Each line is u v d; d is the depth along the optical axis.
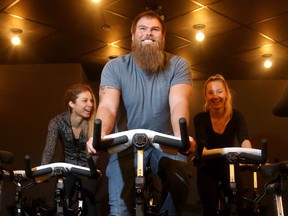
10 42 5.23
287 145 6.29
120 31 4.97
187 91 1.93
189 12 4.54
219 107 3.28
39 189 5.38
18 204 3.17
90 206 3.10
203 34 5.00
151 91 1.93
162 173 1.83
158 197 2.11
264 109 6.46
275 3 4.34
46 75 5.95
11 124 5.84
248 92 6.54
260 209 3.56
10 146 5.78
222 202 3.02
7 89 5.94
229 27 4.88
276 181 2.31
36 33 5.00
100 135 1.51
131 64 1.98
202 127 3.27
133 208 1.84
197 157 2.44
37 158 5.72
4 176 3.00
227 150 2.59
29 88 5.93
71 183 3.06
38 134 5.79
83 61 5.91
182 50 5.56
